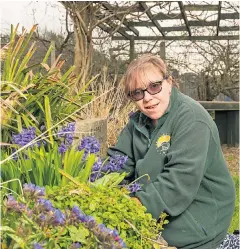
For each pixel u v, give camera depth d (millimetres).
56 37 10070
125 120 6391
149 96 2363
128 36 12672
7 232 1582
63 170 2232
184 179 2229
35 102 3264
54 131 3201
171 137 2359
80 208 1883
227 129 10672
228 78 13562
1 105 2875
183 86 14000
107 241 1660
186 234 2309
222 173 2391
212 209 2369
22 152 2475
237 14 11391
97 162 2365
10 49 3355
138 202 2188
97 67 10180
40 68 3627
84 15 7684
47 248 1599
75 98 3859
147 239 1962
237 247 2506
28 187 1694
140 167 2404
